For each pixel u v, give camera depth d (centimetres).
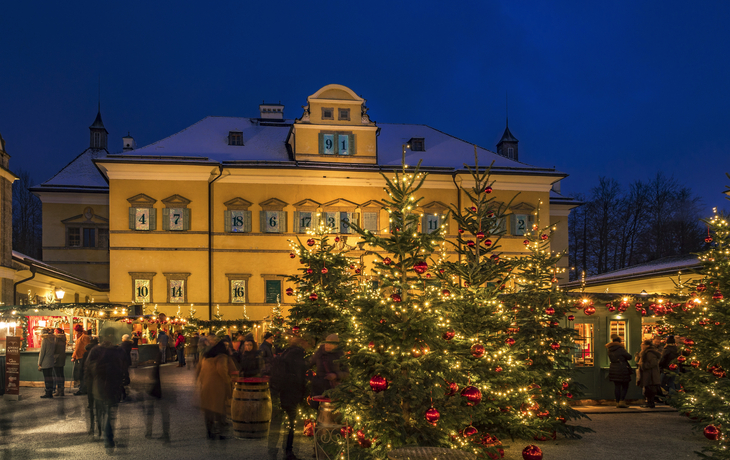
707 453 1052
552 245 5025
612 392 1734
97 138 5019
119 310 2273
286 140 4291
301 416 1197
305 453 1023
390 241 946
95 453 1034
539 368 1186
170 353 3375
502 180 4028
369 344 904
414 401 890
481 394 918
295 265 3844
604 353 1742
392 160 4191
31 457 1005
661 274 2755
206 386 1155
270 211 3841
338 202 3891
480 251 1159
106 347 1116
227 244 3806
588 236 6141
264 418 1170
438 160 4178
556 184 5322
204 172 3781
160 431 1245
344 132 4012
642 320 1866
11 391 1756
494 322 1071
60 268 4419
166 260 3728
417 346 903
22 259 2855
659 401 1748
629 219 6006
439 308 945
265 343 1586
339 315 1343
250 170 3838
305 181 3894
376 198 3931
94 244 4497
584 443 1146
